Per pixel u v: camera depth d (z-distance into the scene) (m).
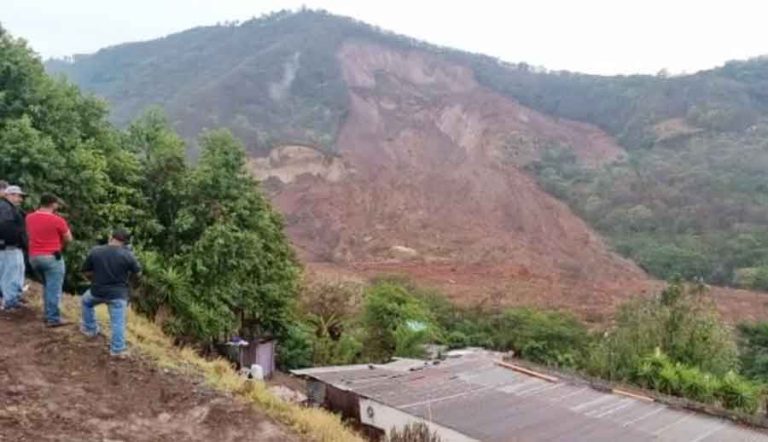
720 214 65.94
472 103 111.06
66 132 13.51
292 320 20.97
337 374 14.70
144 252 14.45
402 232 62.59
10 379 7.62
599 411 12.84
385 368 15.64
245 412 8.39
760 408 16.89
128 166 14.91
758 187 70.69
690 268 56.56
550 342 29.00
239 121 98.38
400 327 23.42
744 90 108.81
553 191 79.94
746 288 51.66
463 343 29.34
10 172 12.02
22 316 9.52
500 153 93.06
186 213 15.66
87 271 8.95
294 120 103.62
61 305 10.95
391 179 75.12
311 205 67.50
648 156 90.69
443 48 146.88
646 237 65.88
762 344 31.39
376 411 12.54
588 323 37.12
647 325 21.48
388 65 131.62
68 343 8.83
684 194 71.62
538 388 14.34
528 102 125.00
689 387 16.97
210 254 15.20
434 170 80.56
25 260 10.98
